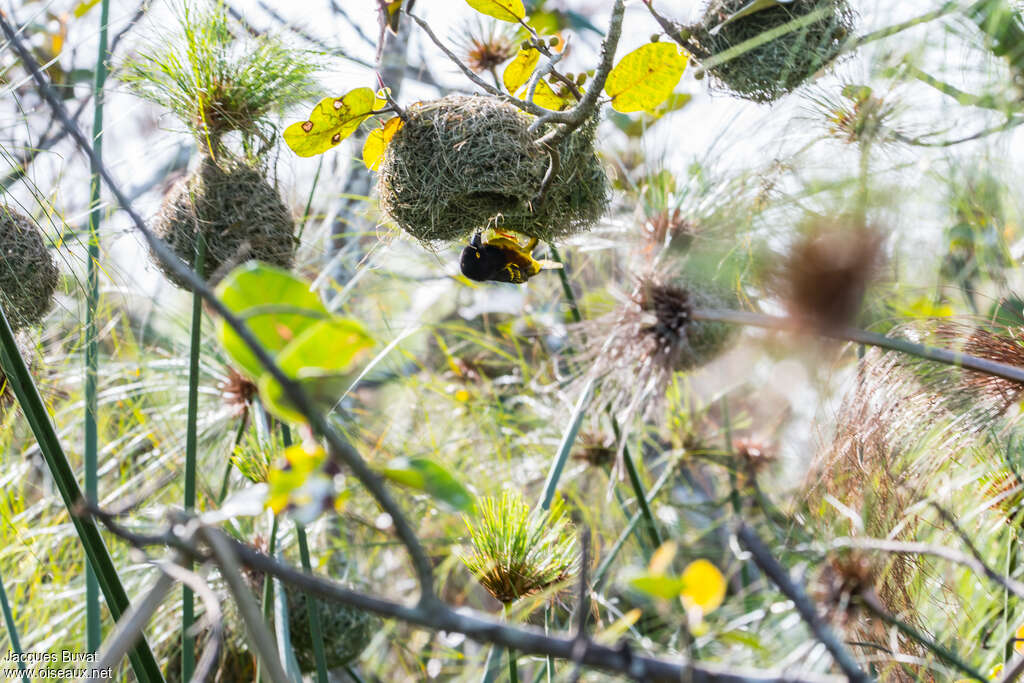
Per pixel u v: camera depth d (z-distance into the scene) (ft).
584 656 2.72
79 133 2.72
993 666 4.47
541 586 4.51
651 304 4.99
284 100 5.32
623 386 5.08
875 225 3.86
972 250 4.46
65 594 6.02
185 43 5.19
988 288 4.72
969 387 4.59
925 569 4.57
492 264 4.83
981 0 4.07
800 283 3.75
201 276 5.15
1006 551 4.61
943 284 4.40
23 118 5.28
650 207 5.49
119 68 5.45
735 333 5.25
